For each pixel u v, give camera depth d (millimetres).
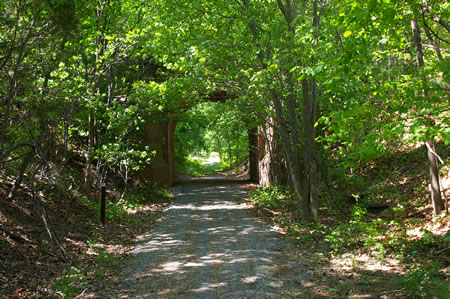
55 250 7863
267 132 21172
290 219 12195
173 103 17078
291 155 11891
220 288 5938
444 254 6875
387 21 4770
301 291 5711
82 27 10805
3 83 6883
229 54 11844
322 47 7008
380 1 4438
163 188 20656
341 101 10797
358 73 5945
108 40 12750
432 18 6336
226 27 11453
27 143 6617
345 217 11539
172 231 10773
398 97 5383
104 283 6285
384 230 9156
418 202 11266
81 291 5867
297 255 7859
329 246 8469
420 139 4223
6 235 7445
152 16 12461
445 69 4883
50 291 5793
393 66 10422
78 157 16938
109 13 12680
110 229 10812
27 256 7070
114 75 14016
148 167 20984
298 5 12266
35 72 7652
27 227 8328
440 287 4949
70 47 8805
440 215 9227
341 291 5590
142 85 13898
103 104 13344
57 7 6891
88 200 13086
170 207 15781
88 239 9305
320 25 10070
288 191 17516
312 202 11469
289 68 9867
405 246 7750
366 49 5367
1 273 6035
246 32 11469
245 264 7238
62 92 9055
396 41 7926
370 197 12953
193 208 15359
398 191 13211
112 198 15438
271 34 9961
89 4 10938
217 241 9352
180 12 11328
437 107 4723
